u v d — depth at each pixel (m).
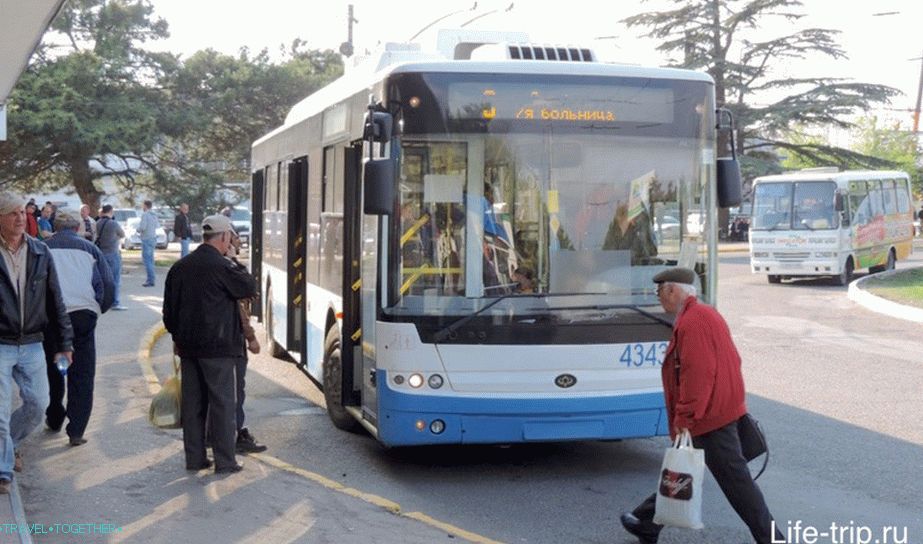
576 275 8.50
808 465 9.27
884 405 12.09
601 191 8.62
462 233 8.42
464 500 8.21
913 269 33.00
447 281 8.39
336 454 9.73
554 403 8.34
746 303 24.61
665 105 8.81
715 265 8.91
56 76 35.16
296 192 13.02
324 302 11.09
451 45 10.29
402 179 8.42
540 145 8.56
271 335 15.73
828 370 14.75
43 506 7.38
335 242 10.61
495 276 8.43
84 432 9.54
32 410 7.68
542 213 8.52
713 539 7.21
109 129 35.03
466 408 8.28
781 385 13.51
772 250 29.75
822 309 23.16
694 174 8.85
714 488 8.64
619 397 8.45
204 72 39.34
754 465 9.25
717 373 6.38
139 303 21.98
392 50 10.30
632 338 8.52
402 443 8.34
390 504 7.61
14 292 7.40
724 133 9.20
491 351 8.34
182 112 37.66
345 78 11.43
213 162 41.81
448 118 8.47
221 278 8.28
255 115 40.50
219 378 8.34
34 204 22.62
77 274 8.98
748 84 56.22
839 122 55.06
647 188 8.71
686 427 6.39
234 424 8.45
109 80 36.97
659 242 8.70
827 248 29.06
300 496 7.76
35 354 7.60
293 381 13.87
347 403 9.66
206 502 7.55
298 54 45.97
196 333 8.27
